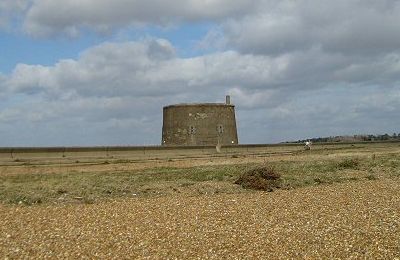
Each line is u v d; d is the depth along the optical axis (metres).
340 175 37.84
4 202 25.98
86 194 28.16
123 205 25.31
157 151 52.84
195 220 21.28
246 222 20.81
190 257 15.74
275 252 16.25
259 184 31.61
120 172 36.75
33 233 18.97
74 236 18.45
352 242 17.36
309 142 79.00
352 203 25.31
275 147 71.75
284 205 24.98
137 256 15.85
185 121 67.56
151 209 24.03
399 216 21.80
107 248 16.77
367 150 73.69
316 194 28.83
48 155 42.66
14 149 40.22
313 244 17.17
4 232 19.16
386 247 16.73
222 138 68.75
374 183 34.03
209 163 45.38
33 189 28.70
